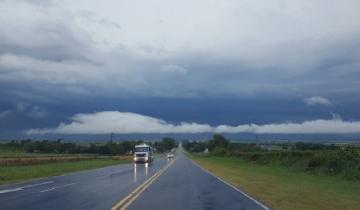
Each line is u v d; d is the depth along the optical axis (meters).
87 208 18.45
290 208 19.59
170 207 19.09
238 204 20.55
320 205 21.00
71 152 165.12
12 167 56.19
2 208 18.52
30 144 165.88
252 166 67.81
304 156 58.78
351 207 20.61
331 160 46.97
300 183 35.12
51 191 26.34
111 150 167.62
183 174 45.50
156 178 38.66
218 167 63.78
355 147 49.38
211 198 23.02
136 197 22.88
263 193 26.20
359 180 38.41
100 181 34.94
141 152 83.25
